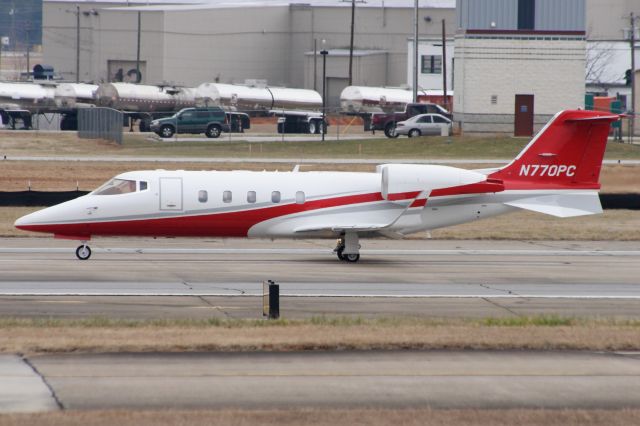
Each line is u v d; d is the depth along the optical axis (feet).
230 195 477.77
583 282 430.61
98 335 289.94
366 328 308.60
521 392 245.65
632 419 223.10
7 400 230.27
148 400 232.53
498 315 351.87
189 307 355.36
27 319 322.75
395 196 487.61
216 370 258.16
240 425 213.25
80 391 237.86
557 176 505.25
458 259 501.97
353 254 483.92
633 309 369.71
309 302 369.71
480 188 493.77
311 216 483.92
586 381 256.11
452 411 226.79
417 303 372.99
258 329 303.89
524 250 542.98
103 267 444.55
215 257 488.44
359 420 218.18
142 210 472.03
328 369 261.85
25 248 504.02
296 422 215.72
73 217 468.34
